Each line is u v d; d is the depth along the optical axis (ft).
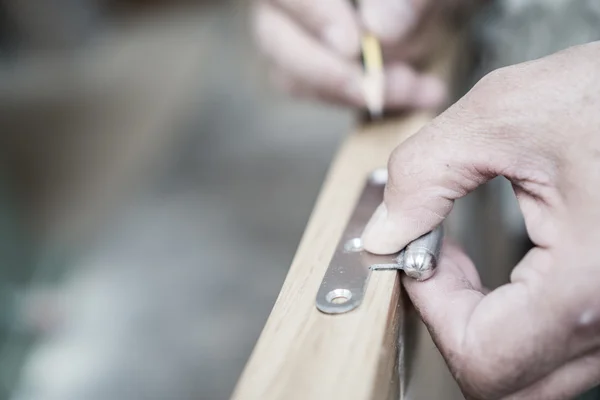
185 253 3.14
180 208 3.41
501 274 2.02
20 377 2.77
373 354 1.03
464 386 1.15
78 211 3.66
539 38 1.86
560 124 1.09
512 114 1.11
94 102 4.67
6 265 3.31
